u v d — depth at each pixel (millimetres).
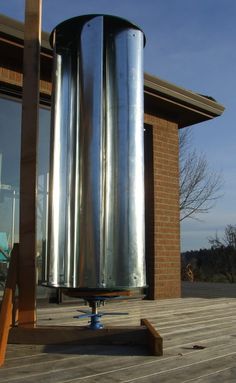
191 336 3424
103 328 2975
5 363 2510
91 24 3102
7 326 2625
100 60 3059
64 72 3258
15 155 5227
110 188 3082
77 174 3145
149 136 6520
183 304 5672
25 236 2941
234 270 20969
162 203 6438
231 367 2523
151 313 4723
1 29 4664
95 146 2998
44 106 5551
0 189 5051
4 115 5184
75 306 5113
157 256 6250
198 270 20297
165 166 6590
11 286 2809
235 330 3705
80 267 2941
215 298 6629
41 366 2457
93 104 3035
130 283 2977
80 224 3012
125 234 3029
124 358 2654
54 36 3191
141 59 3240
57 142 3178
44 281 3475
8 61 5098
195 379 2277
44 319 4082
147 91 6051
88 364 2512
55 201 3133
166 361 2617
